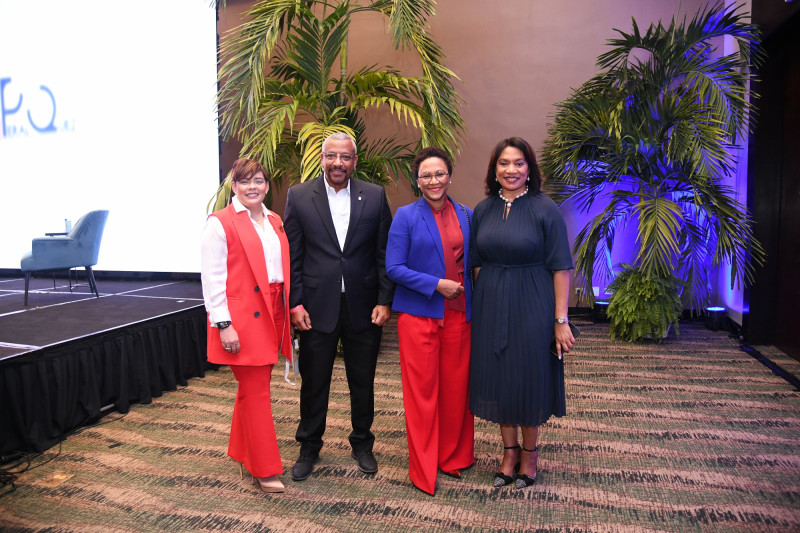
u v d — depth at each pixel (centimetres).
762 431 284
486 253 224
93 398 304
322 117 428
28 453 268
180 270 572
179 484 238
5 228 609
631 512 211
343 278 232
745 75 405
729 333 480
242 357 215
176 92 550
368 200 237
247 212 220
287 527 205
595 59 526
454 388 234
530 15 535
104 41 559
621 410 315
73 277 597
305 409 242
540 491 228
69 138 579
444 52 554
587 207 536
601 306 527
